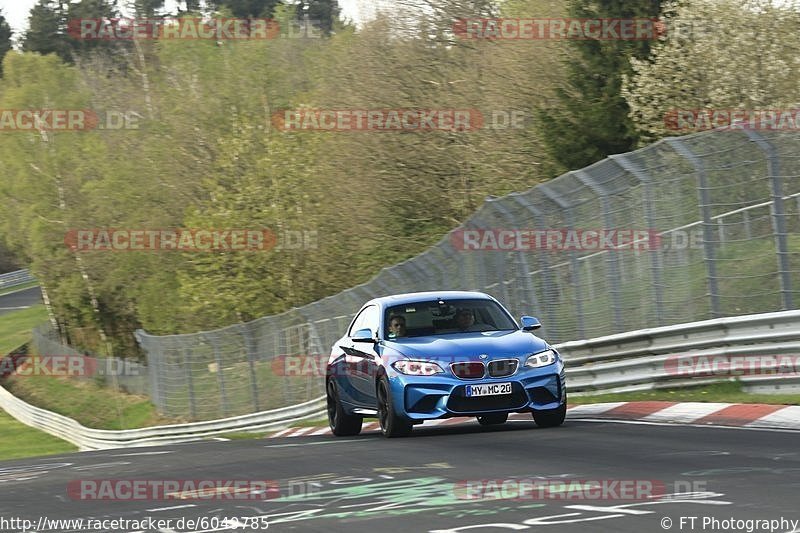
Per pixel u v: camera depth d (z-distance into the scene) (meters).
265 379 76.19
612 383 38.88
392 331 31.72
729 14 72.69
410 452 25.52
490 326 31.72
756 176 35.44
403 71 96.25
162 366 96.69
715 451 21.52
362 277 102.62
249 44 127.50
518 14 94.75
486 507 16.67
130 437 86.69
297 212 109.50
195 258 113.25
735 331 33.50
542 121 80.62
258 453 29.30
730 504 15.40
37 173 161.50
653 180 37.28
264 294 111.19
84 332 176.38
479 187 92.44
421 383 29.23
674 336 35.81
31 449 100.31
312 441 33.38
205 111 129.25
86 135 160.62
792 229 36.66
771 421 26.14
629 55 76.62
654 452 22.02
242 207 112.31
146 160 141.25
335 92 103.88
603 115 77.69
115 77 169.25
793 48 72.50
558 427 29.66
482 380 28.94
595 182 39.88
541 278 43.91
